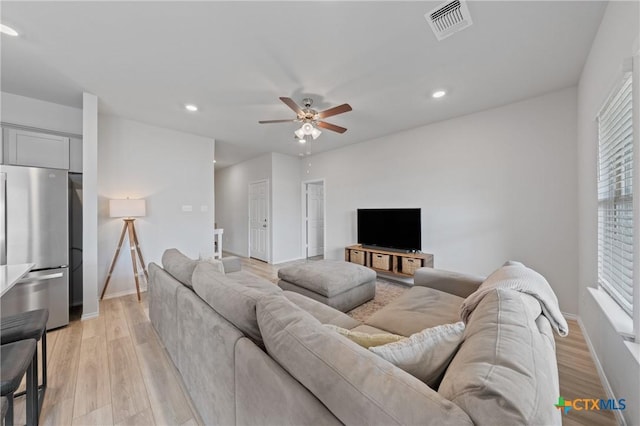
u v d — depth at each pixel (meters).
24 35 1.90
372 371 0.67
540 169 2.89
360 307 3.00
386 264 4.02
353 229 4.89
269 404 0.86
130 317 2.78
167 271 2.27
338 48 2.06
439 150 3.70
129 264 3.61
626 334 1.30
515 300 1.03
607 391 1.61
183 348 1.66
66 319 2.55
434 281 2.33
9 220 2.29
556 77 2.49
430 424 0.52
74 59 2.20
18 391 1.62
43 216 2.46
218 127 3.91
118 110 3.26
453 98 2.94
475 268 3.38
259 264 5.56
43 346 1.63
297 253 6.06
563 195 2.76
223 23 1.79
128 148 3.61
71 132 3.13
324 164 5.45
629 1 1.36
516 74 2.44
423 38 1.94
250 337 1.13
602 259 1.95
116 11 1.67
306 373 0.77
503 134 3.14
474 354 0.71
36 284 2.41
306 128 2.85
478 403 0.54
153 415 1.45
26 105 2.87
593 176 2.09
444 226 3.66
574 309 2.70
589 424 1.41
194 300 1.55
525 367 0.63
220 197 7.54
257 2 1.61
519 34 1.89
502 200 3.16
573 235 2.70
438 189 3.71
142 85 2.64
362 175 4.71
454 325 0.95
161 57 2.18
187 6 1.64
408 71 2.38
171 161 4.01
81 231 3.26
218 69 2.36
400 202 4.16
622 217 1.57
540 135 2.89
